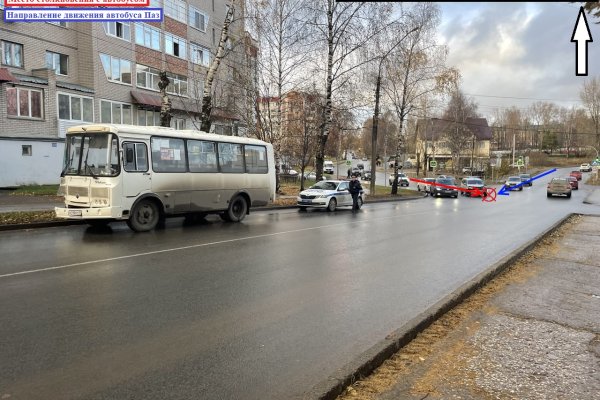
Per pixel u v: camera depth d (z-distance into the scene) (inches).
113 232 509.0
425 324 210.7
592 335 206.1
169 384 155.1
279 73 1017.5
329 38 1011.3
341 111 1104.8
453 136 3201.3
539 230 615.2
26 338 192.2
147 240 456.4
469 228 632.4
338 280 310.2
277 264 356.5
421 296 274.7
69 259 352.8
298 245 450.6
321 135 1069.1
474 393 148.9
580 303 258.4
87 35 1210.0
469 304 251.4
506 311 240.1
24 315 220.7
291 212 873.5
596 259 393.7
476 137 3909.9
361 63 1037.8
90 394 146.6
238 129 1229.7
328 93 1042.1
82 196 499.5
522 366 170.7
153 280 295.9
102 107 1244.5
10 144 1014.4
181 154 569.6
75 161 510.3
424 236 542.3
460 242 498.0
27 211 598.2
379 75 1268.5
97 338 194.5
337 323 222.5
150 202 533.6
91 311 229.8
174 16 1471.5
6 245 410.6
